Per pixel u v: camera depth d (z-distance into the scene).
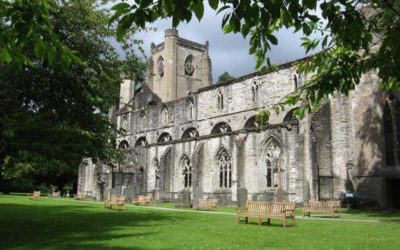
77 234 18.55
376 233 18.84
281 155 43.03
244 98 58.00
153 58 101.50
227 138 47.97
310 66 9.37
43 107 20.55
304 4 5.46
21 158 19.17
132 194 57.09
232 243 15.70
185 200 43.28
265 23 5.36
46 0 7.85
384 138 41.38
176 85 95.69
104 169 61.94
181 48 98.00
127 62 24.62
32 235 18.20
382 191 40.44
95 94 21.36
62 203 46.31
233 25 5.50
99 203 48.41
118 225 22.67
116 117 81.69
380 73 7.98
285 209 22.91
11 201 47.53
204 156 50.97
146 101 82.69
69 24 20.53
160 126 71.25
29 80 19.19
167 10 5.28
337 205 29.69
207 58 100.69
